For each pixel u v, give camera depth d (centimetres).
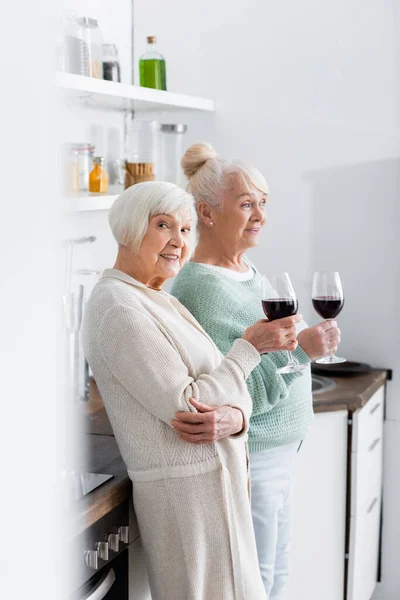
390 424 317
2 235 52
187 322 178
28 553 56
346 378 298
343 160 315
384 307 315
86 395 243
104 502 159
